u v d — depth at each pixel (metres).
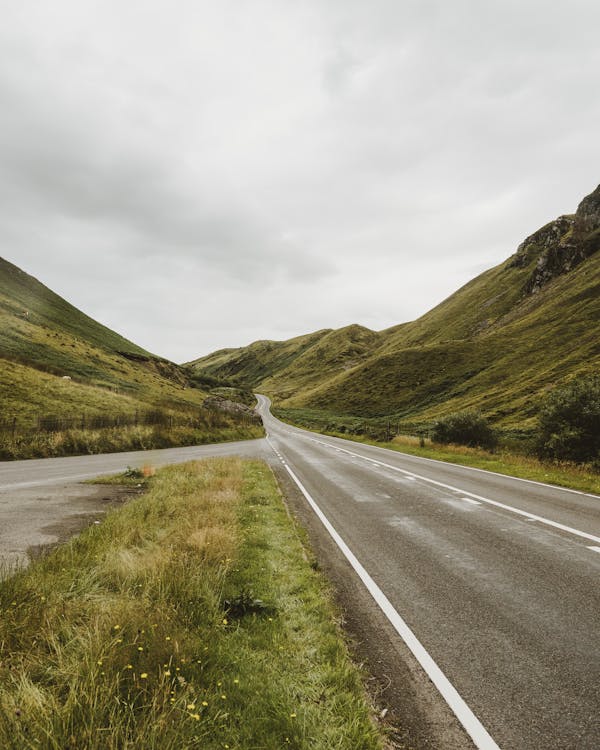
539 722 2.84
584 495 11.60
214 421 46.81
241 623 4.07
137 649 3.11
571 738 2.69
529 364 92.62
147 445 27.20
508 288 179.75
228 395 134.50
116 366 77.12
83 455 21.81
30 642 3.29
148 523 7.41
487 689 3.20
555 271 154.62
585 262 143.25
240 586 4.95
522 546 6.84
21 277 105.69
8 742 2.24
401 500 11.01
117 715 2.44
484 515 9.10
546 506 10.02
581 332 94.38
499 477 15.38
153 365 103.56
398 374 121.81
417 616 4.45
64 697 2.70
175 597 4.19
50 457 20.52
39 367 46.34
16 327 68.25
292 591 4.97
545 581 5.36
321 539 7.48
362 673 3.42
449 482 14.06
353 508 10.11
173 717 2.52
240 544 6.33
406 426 68.44
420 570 5.85
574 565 5.92
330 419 98.94
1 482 12.70
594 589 5.09
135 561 5.08
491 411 69.38
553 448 20.55
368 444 36.28
